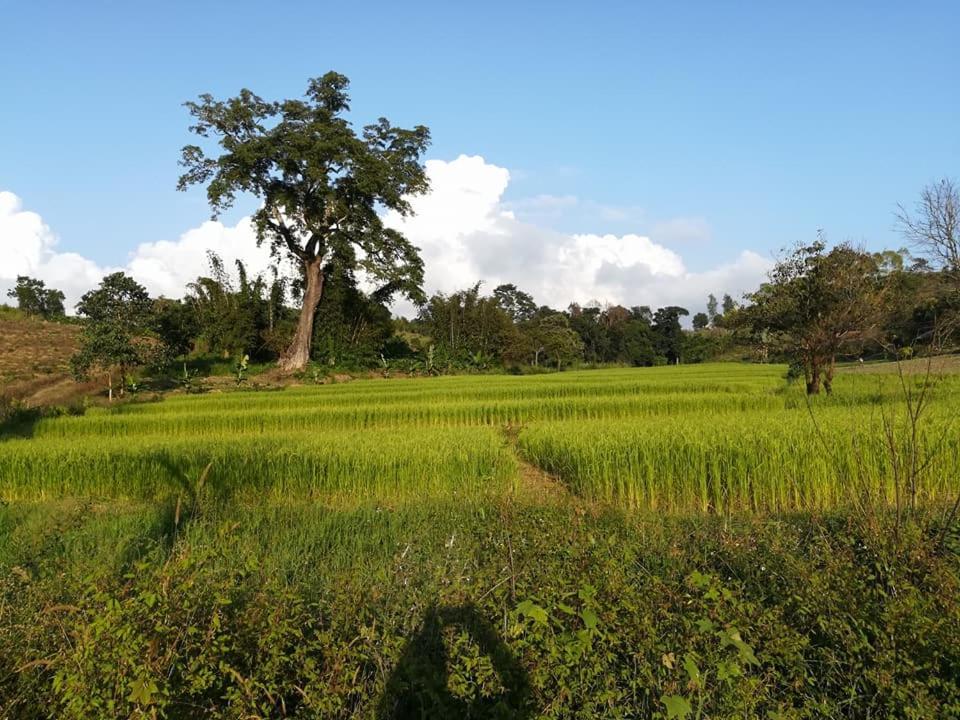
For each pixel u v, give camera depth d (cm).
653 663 436
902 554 564
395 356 6475
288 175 5041
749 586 575
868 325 2059
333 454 1288
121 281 3950
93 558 762
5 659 446
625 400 2533
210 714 423
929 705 407
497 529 721
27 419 2586
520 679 420
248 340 5731
